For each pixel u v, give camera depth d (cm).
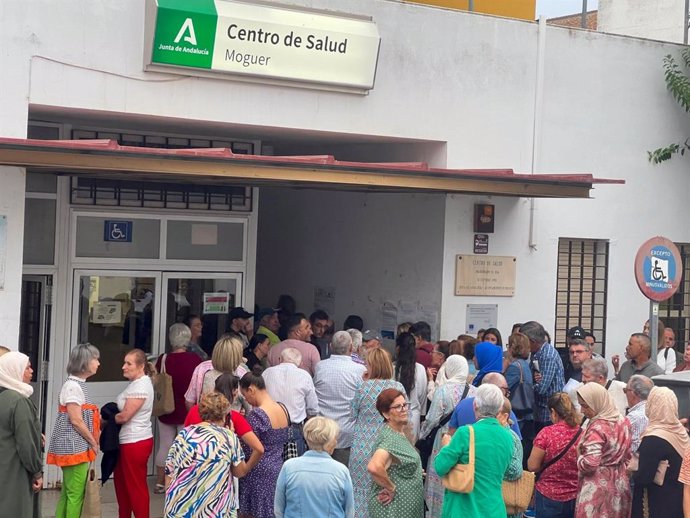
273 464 955
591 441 866
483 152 1365
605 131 1477
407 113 1303
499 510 812
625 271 1510
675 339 1588
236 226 1385
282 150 1499
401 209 1425
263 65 1177
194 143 1338
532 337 1178
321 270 1574
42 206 1248
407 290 1412
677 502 838
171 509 814
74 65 1093
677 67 1535
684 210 1557
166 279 1335
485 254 1387
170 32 1116
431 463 987
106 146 942
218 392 888
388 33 1284
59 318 1257
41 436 882
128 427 1029
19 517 858
